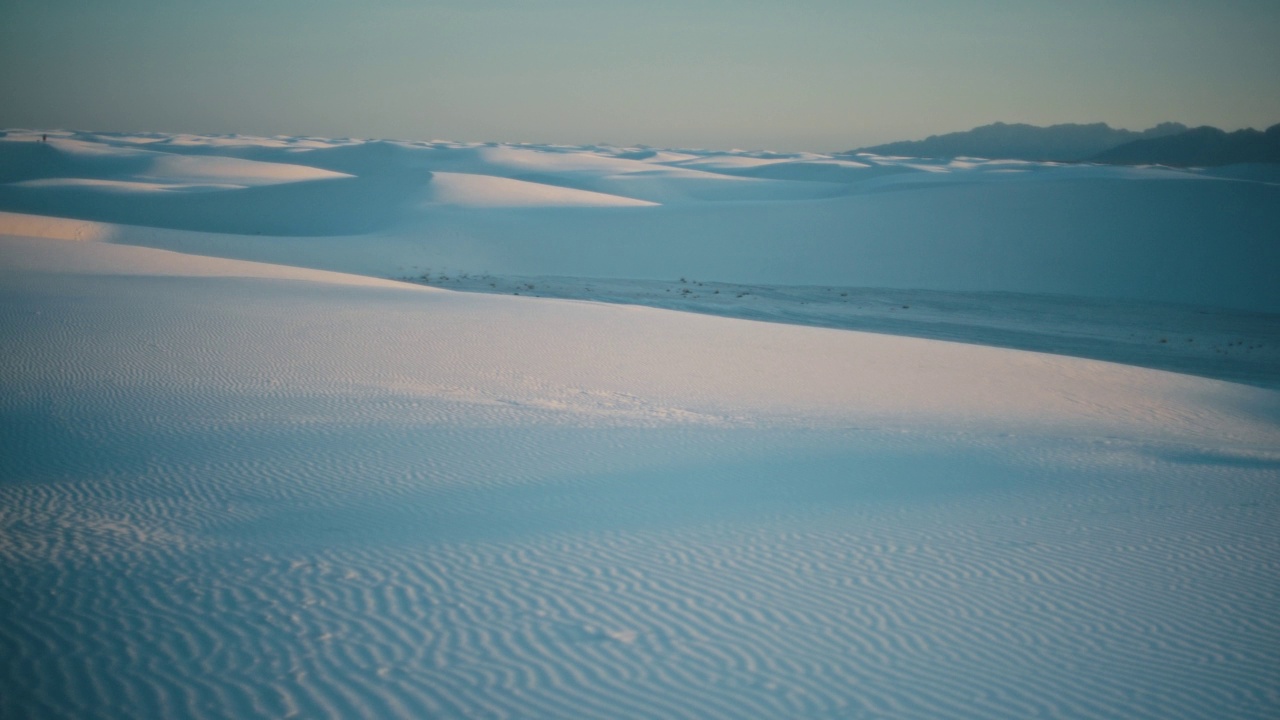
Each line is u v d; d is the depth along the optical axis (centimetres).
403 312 2442
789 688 530
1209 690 538
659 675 543
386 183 7681
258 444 1142
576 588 682
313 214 6912
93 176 9831
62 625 593
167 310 2198
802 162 14750
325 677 530
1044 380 2070
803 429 1372
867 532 841
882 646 590
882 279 4878
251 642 574
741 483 1030
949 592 688
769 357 2152
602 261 5100
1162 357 2941
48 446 1098
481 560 742
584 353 2041
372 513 877
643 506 922
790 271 5009
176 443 1134
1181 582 717
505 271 4819
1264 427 1698
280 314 2266
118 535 784
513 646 578
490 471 1053
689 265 5091
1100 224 5491
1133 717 504
